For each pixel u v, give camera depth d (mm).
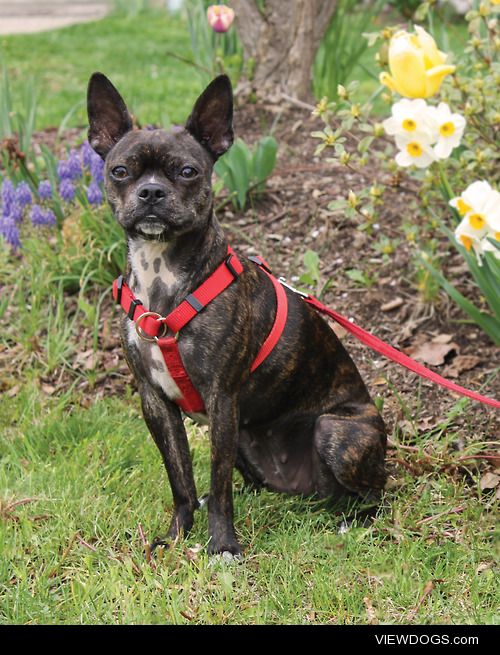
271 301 1254
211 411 1198
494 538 1220
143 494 1332
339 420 1279
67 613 1115
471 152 1577
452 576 1172
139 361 1213
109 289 1767
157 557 1200
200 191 1156
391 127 1355
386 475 1306
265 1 2180
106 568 1186
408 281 1713
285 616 1115
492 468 1379
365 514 1298
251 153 1979
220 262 1187
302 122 2121
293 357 1269
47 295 1772
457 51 3229
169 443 1249
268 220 1862
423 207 1643
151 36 4191
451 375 1551
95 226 1777
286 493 1357
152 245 1160
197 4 2375
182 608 1116
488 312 1646
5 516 1261
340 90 1561
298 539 1222
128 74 3355
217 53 2156
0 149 1926
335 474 1266
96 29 4363
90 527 1256
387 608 1127
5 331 1727
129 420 1519
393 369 1583
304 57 2199
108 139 1229
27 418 1516
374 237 1797
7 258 1820
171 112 2705
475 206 1302
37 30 4504
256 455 1346
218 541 1207
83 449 1417
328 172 1960
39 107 2830
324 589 1135
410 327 1647
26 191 1793
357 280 1728
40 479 1345
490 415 1472
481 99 1566
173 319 1165
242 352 1196
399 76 1321
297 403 1303
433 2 1686
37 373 1637
